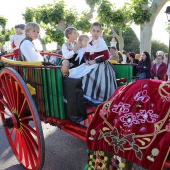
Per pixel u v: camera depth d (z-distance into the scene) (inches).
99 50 119.3
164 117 66.6
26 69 118.6
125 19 405.1
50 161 137.0
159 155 62.8
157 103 70.4
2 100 140.5
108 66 121.0
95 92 115.2
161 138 64.9
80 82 98.0
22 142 125.9
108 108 80.0
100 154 85.6
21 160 129.1
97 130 79.9
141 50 372.5
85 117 101.9
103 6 400.5
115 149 73.5
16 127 124.3
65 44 142.1
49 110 108.7
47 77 105.9
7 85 127.3
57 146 155.3
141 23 331.0
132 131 70.1
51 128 185.9
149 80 77.2
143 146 66.6
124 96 79.2
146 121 69.2
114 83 119.7
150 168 63.4
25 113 124.5
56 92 102.5
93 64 118.6
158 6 351.9
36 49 133.7
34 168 115.8
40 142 106.1
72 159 138.5
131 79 129.3
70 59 141.4
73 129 103.2
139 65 246.4
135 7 322.3
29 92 109.7
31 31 130.0
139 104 73.3
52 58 198.1
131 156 68.8
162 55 237.5
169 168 69.3
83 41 139.1
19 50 129.4
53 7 541.6
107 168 85.6
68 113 100.7
